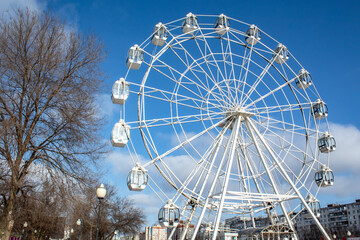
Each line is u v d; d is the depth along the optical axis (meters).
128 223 71.44
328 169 33.03
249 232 35.22
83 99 23.00
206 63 30.91
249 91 31.72
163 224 26.62
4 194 21.98
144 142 27.69
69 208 21.67
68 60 23.27
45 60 22.16
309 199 32.47
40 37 22.34
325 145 33.41
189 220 28.50
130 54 28.47
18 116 21.11
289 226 30.64
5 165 20.64
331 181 32.50
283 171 28.73
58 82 22.61
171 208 27.17
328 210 145.88
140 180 26.06
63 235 60.97
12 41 21.52
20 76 21.55
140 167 26.31
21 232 48.75
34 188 24.12
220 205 26.52
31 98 21.92
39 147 21.75
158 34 30.59
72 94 22.69
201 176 29.11
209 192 27.47
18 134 20.81
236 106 30.70
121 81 27.25
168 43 30.03
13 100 20.75
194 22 32.22
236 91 31.28
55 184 21.28
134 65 28.59
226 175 27.73
